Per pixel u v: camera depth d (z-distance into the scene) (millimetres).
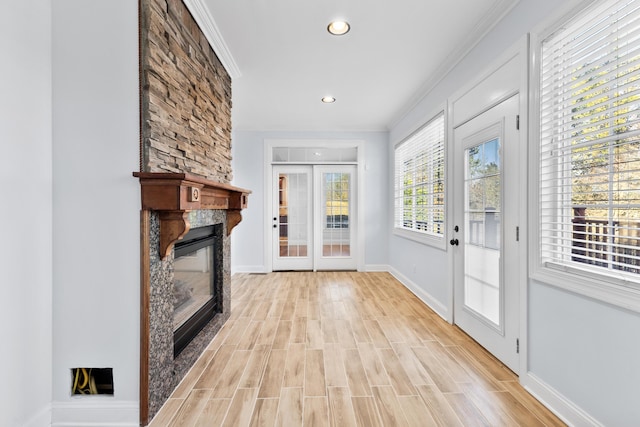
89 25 1466
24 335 1366
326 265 5176
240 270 5016
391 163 4863
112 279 1493
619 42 1289
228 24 2174
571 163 1565
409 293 3807
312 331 2641
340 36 2342
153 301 1549
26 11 1351
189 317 2219
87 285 1495
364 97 3633
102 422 1502
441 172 3154
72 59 1469
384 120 4602
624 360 1257
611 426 1308
